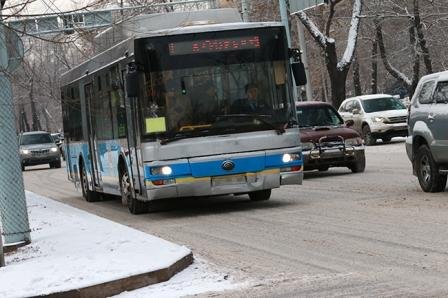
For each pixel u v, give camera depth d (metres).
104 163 15.73
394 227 9.95
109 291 7.07
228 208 13.70
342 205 12.74
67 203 18.06
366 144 29.70
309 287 6.88
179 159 12.26
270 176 12.55
